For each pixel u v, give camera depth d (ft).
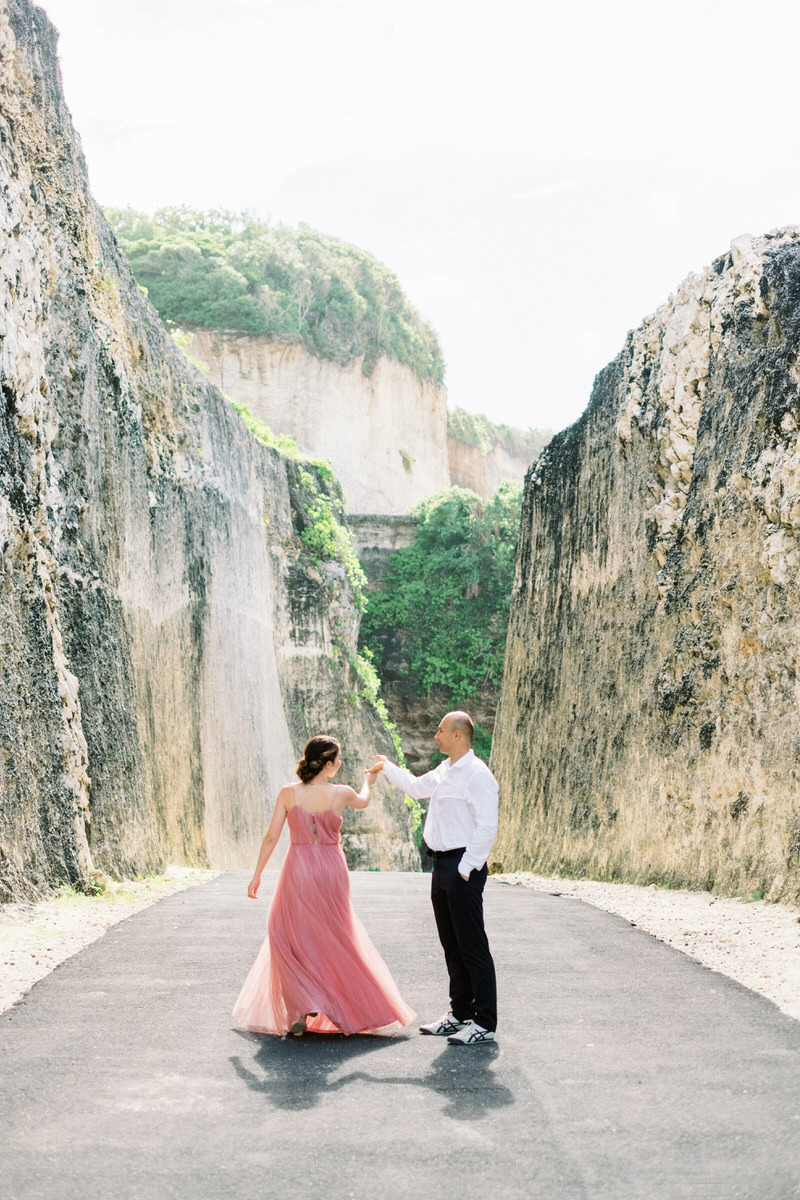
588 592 63.21
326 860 17.71
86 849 37.42
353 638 109.40
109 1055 15.55
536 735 70.54
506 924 29.58
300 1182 10.91
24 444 38.45
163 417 64.95
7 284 36.52
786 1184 10.82
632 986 20.71
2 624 34.65
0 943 24.79
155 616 58.75
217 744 69.41
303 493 104.27
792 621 38.29
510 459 277.64
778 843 35.96
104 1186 10.75
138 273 182.80
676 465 50.37
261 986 17.51
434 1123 12.69
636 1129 12.45
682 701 46.91
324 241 207.92
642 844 48.19
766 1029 17.24
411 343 218.38
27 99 46.03
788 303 41.55
